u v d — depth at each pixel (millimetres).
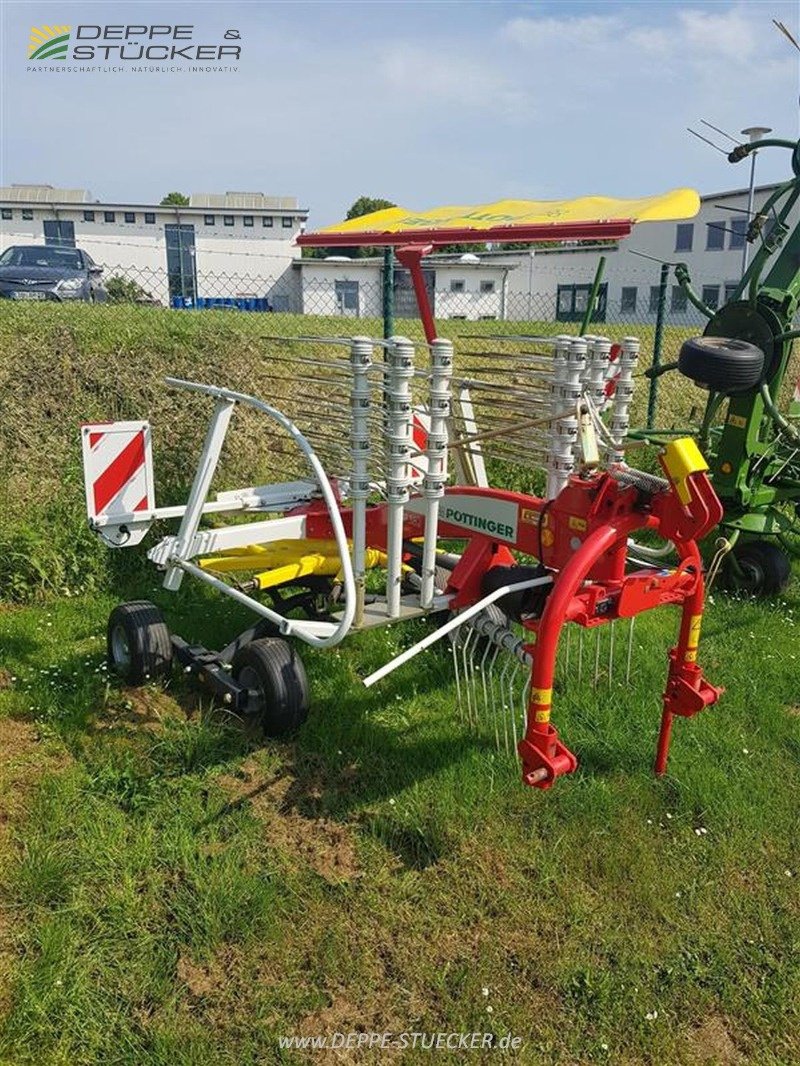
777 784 3676
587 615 3072
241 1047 2436
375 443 3676
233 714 3881
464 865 3135
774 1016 2619
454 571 3748
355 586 3375
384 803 3436
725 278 21891
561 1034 2535
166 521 5887
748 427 5402
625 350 3732
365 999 2609
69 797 3326
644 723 4039
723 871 3166
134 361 7160
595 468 3260
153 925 2811
